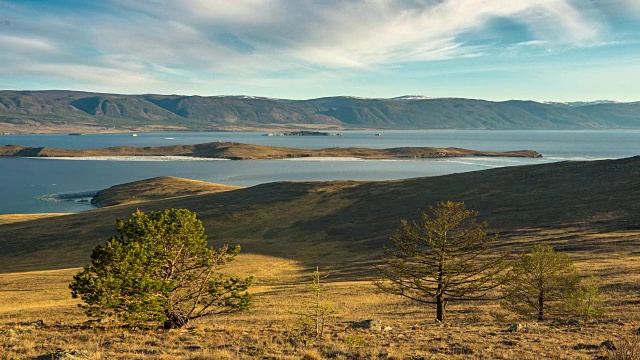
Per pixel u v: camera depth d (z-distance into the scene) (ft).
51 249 264.93
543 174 356.79
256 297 141.59
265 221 322.75
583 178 328.70
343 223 300.81
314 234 284.20
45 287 171.12
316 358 52.42
